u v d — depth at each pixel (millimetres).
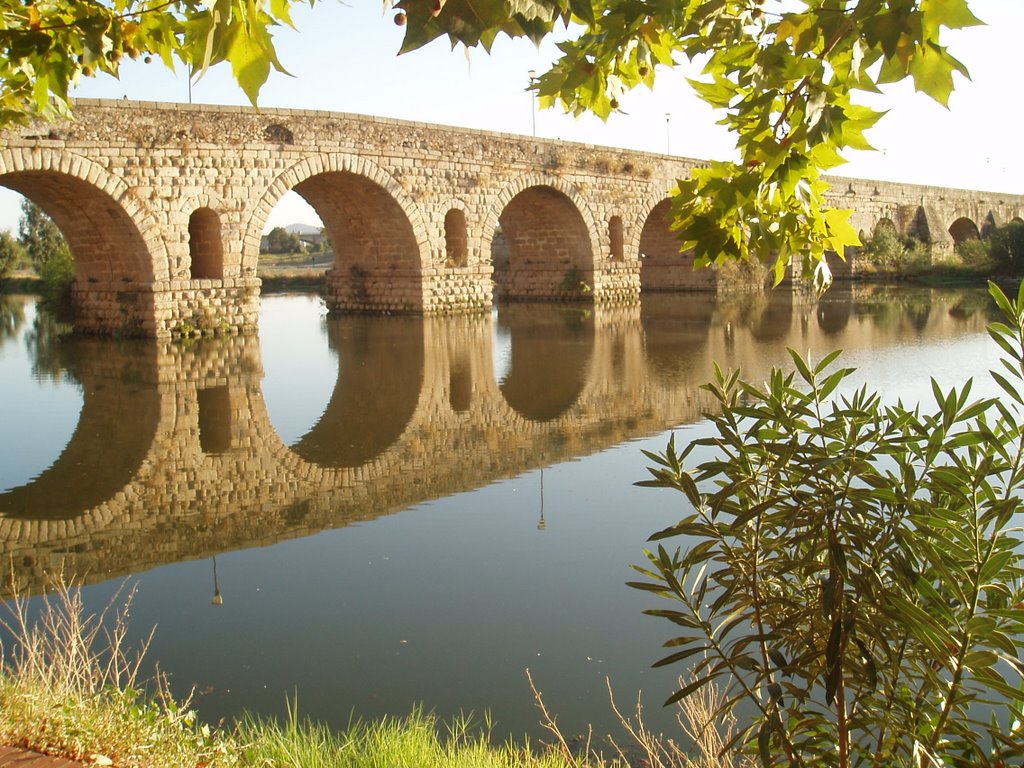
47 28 4496
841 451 4102
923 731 3881
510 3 2529
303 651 7535
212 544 10320
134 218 27922
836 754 4238
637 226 46469
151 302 28828
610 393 19328
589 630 7816
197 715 6469
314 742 5699
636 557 9633
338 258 39812
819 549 3928
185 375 22453
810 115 3479
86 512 11531
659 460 4469
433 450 14641
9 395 19797
